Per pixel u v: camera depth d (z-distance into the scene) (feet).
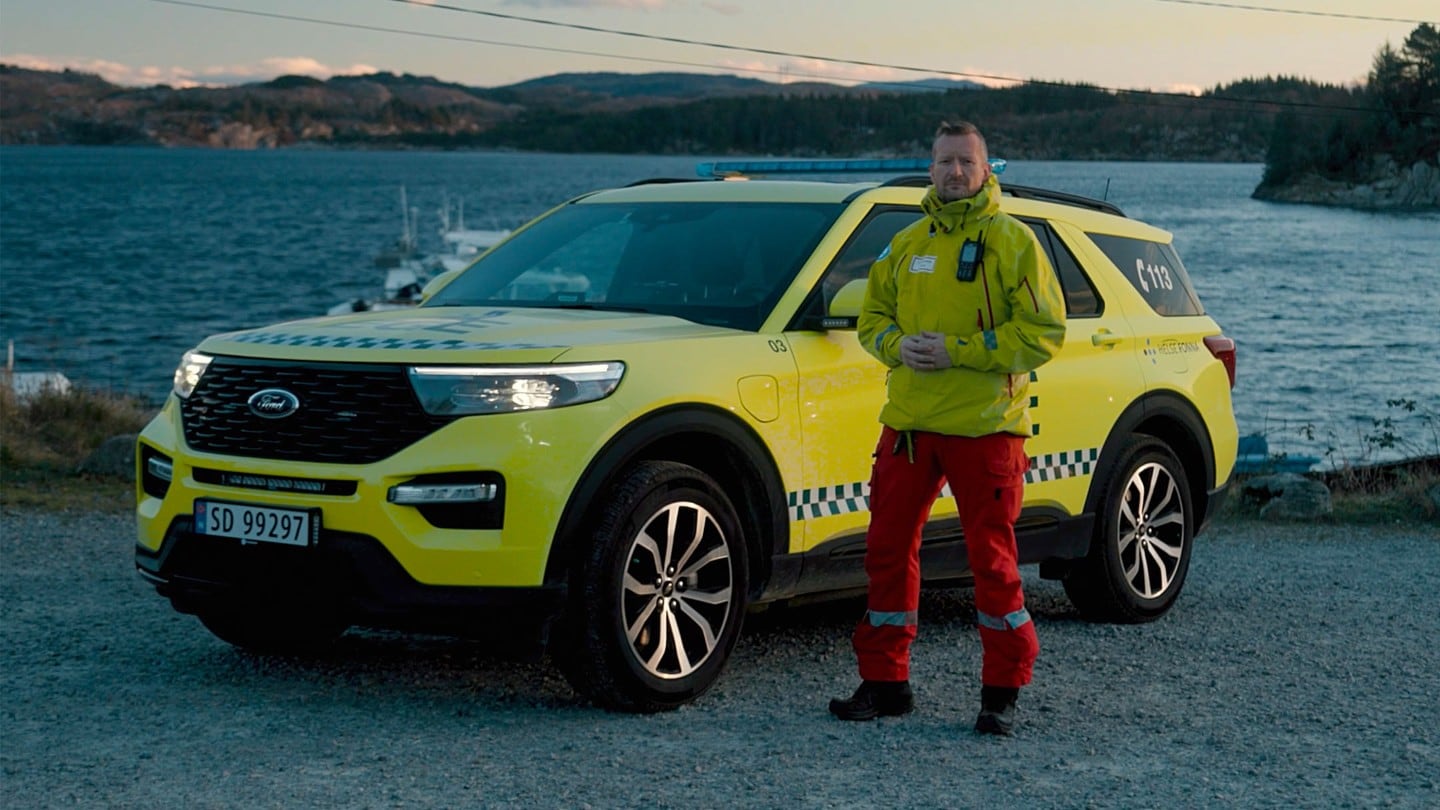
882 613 16.30
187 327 159.63
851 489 18.35
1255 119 467.52
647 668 16.10
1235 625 22.40
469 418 15.24
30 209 454.40
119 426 42.98
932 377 15.64
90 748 14.75
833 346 18.17
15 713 16.07
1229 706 17.20
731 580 16.90
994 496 15.67
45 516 30.99
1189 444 23.49
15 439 39.19
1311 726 16.34
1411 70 305.32
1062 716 16.63
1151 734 15.89
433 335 16.20
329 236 349.61
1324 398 105.19
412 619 15.31
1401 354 133.49
